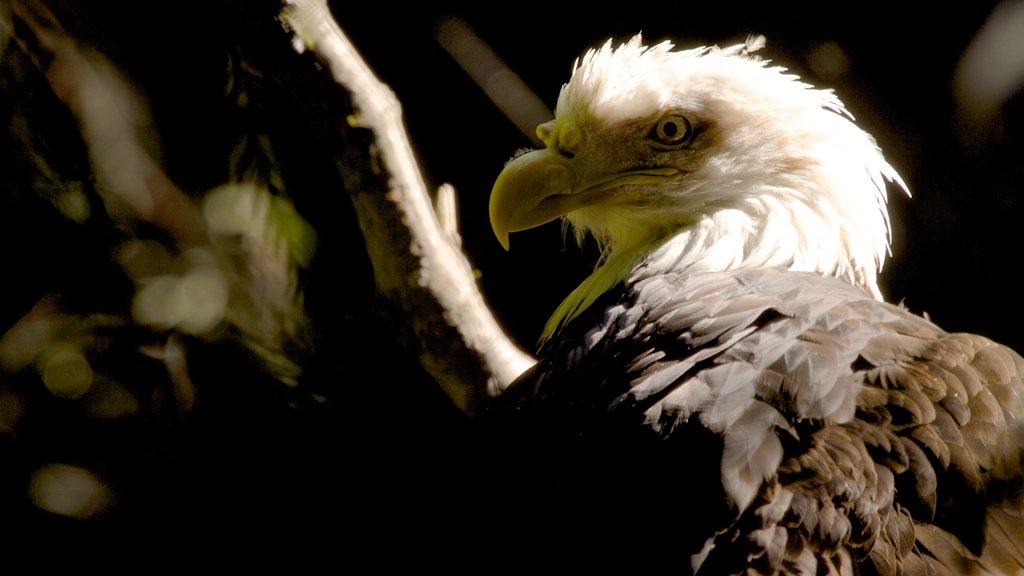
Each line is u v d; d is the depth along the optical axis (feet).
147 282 35.12
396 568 40.81
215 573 42.75
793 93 24.77
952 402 18.58
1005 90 43.50
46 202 33.63
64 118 32.27
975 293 45.32
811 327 20.01
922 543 17.33
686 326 20.93
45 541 41.78
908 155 44.65
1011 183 44.24
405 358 38.91
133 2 35.14
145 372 37.52
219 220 32.65
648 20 46.16
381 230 23.79
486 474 22.17
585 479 19.63
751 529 17.29
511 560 20.17
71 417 38.55
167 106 35.99
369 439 40.83
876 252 24.88
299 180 34.47
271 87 30.32
